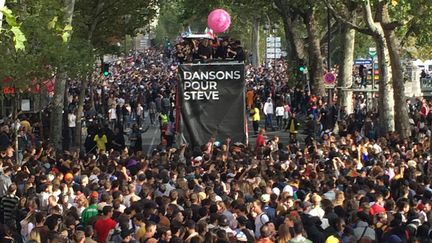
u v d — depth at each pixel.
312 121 43.69
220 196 20.22
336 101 57.34
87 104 57.66
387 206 19.25
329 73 51.59
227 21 31.31
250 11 67.75
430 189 21.92
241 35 117.44
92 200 19.33
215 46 35.88
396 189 22.02
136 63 159.62
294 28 61.66
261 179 22.20
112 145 37.28
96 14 46.84
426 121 46.19
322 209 18.88
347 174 24.78
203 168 25.97
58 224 17.41
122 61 140.00
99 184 21.48
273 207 19.61
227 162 26.05
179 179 21.67
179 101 35.81
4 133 34.19
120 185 20.69
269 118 54.03
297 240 15.94
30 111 44.34
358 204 19.20
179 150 31.12
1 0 13.03
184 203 19.42
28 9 33.22
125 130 54.69
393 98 43.34
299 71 61.69
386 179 23.09
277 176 23.14
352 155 29.66
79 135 45.16
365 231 17.19
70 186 21.58
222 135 35.81
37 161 26.95
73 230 17.19
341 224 17.08
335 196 19.94
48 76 34.81
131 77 107.00
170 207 18.20
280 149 32.75
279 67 117.31
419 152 30.25
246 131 35.94
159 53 189.75
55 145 38.91
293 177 23.44
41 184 21.67
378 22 41.91
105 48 50.53
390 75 43.72
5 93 36.12
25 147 34.22
